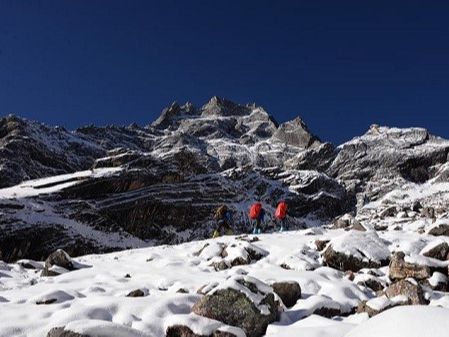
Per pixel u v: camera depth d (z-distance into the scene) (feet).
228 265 32.07
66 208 110.52
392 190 282.36
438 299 21.30
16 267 36.04
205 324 16.39
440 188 277.03
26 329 16.42
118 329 15.46
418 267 25.36
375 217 81.51
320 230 46.83
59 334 14.73
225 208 55.01
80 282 28.09
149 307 18.71
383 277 27.30
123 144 348.18
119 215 121.90
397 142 334.85
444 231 38.04
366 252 30.60
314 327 16.16
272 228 161.68
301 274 27.55
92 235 108.06
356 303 22.22
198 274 29.43
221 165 363.56
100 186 125.39
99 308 18.21
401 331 11.37
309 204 237.45
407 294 20.77
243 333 16.31
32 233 95.45
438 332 10.82
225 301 17.93
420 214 70.64
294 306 21.13
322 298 21.35
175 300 19.57
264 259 33.22
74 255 100.27
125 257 39.01
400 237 38.04
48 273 32.24
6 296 22.72
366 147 331.77
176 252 40.32
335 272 28.50
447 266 25.55
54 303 20.76
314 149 340.18
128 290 24.13
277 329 17.44
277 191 238.07
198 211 144.56
